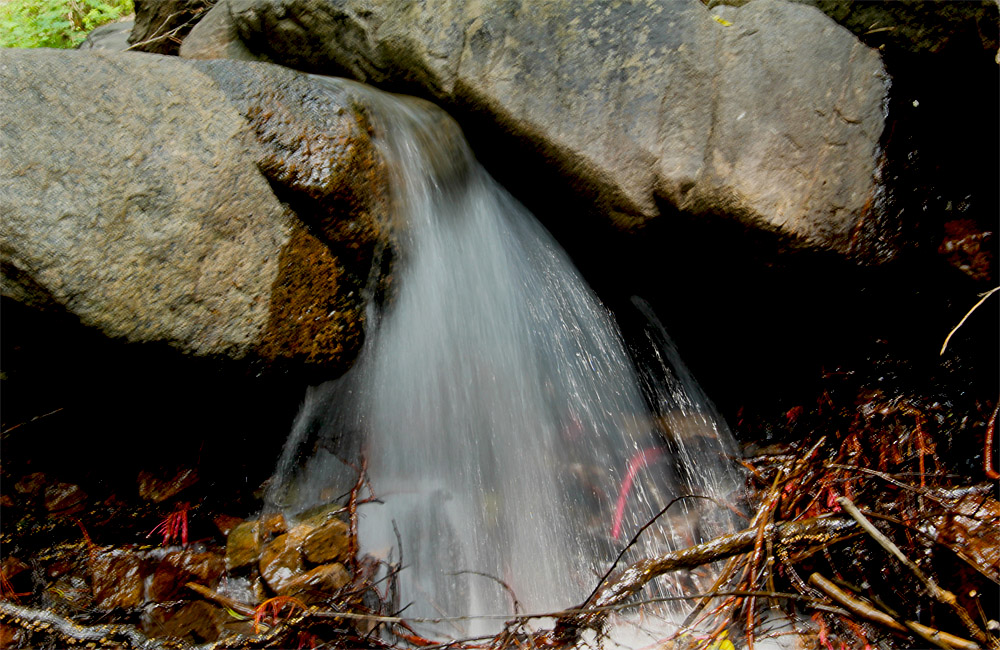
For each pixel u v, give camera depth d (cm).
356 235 192
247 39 248
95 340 173
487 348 221
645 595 194
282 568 199
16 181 163
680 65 205
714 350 239
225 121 178
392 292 205
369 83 224
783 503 201
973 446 201
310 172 184
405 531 213
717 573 196
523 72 207
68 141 167
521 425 225
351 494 213
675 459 228
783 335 227
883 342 218
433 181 207
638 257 220
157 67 177
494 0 210
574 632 179
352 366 205
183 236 174
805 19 208
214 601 195
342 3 224
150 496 211
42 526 205
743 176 200
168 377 186
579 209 214
